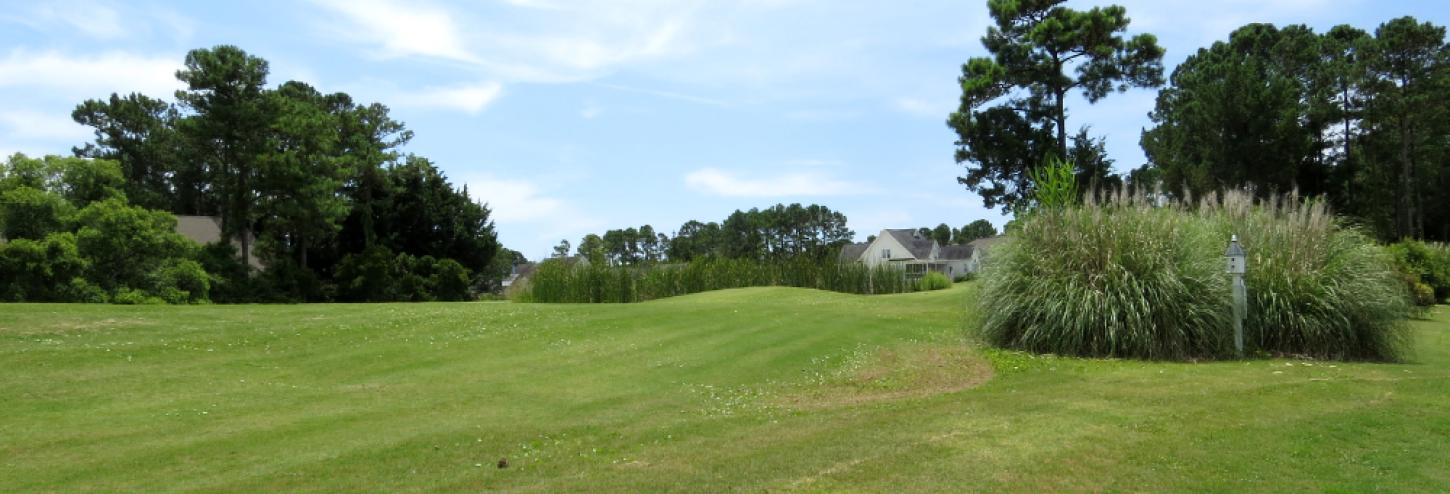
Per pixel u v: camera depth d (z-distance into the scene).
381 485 5.57
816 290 26.91
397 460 6.30
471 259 51.81
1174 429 6.78
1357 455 6.03
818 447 6.38
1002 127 34.81
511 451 6.59
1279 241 12.62
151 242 28.23
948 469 5.62
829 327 15.18
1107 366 10.78
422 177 50.44
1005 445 6.25
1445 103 42.97
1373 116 45.34
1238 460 5.86
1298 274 12.11
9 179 34.00
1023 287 12.55
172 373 10.09
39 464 6.17
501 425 7.66
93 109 55.31
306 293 38.53
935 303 21.23
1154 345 11.48
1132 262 11.91
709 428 7.41
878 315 17.53
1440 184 49.28
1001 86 34.53
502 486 5.50
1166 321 11.48
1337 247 12.41
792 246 91.62
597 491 5.32
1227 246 12.98
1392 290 12.24
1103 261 12.04
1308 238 12.43
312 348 12.06
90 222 28.20
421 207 49.28
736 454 6.25
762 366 11.27
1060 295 12.03
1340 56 48.31
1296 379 9.52
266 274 36.53
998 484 5.29
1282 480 5.41
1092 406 7.81
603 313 16.52
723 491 5.25
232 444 6.83
